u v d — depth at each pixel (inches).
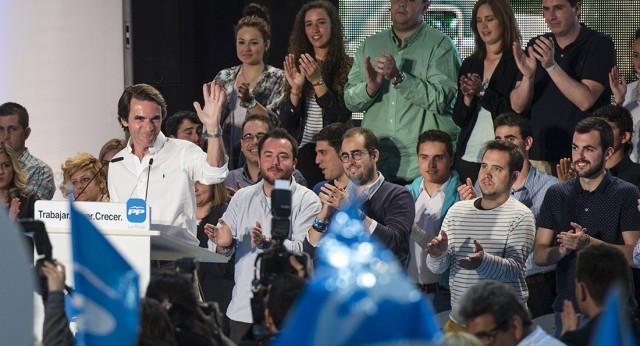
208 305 455.5
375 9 881.5
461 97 794.2
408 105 813.9
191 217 671.8
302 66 814.5
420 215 743.1
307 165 831.7
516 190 727.1
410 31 829.8
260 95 853.2
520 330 430.9
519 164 677.9
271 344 395.9
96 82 918.4
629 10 864.9
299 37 844.0
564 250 634.8
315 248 661.9
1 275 281.9
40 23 916.0
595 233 669.3
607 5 866.8
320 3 840.3
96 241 305.0
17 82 917.8
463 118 792.9
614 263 490.9
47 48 916.0
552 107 782.5
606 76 785.6
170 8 919.7
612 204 666.8
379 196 713.0
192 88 924.6
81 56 917.8
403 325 215.2
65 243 524.1
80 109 917.8
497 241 671.8
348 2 884.6
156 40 922.1
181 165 669.9
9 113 845.8
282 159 686.5
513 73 783.1
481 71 799.7
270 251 466.0
